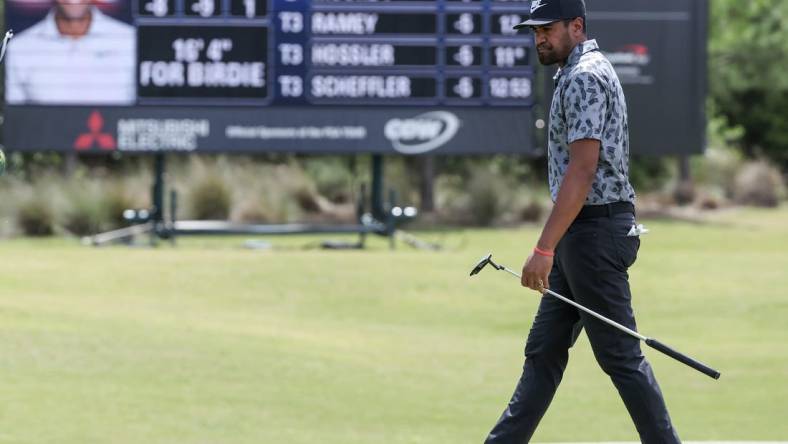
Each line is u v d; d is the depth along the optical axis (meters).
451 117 59.69
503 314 44.03
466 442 25.05
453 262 53.22
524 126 59.84
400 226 69.69
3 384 29.12
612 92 17.66
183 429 25.48
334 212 75.69
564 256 18.05
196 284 47.91
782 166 116.50
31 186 68.31
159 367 31.80
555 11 17.89
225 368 32.22
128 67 59.22
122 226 66.94
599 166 17.73
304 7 59.09
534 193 76.44
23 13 59.12
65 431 24.88
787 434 25.98
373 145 59.66
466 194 75.75
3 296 42.75
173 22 59.06
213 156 80.56
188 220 69.44
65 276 48.59
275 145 59.59
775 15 103.56
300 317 42.84
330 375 32.22
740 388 31.53
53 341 34.12
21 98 59.41
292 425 26.33
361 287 47.78
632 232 17.98
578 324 18.84
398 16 59.25
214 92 59.34
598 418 27.98
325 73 59.38
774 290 47.25
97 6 59.09
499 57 59.53
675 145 66.94
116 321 38.31
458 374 33.34
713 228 70.44
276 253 56.16
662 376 33.28
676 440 18.05
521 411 18.72
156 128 59.47
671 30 66.62
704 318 42.91
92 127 59.53
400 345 38.00
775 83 105.38
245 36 59.12
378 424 26.78
